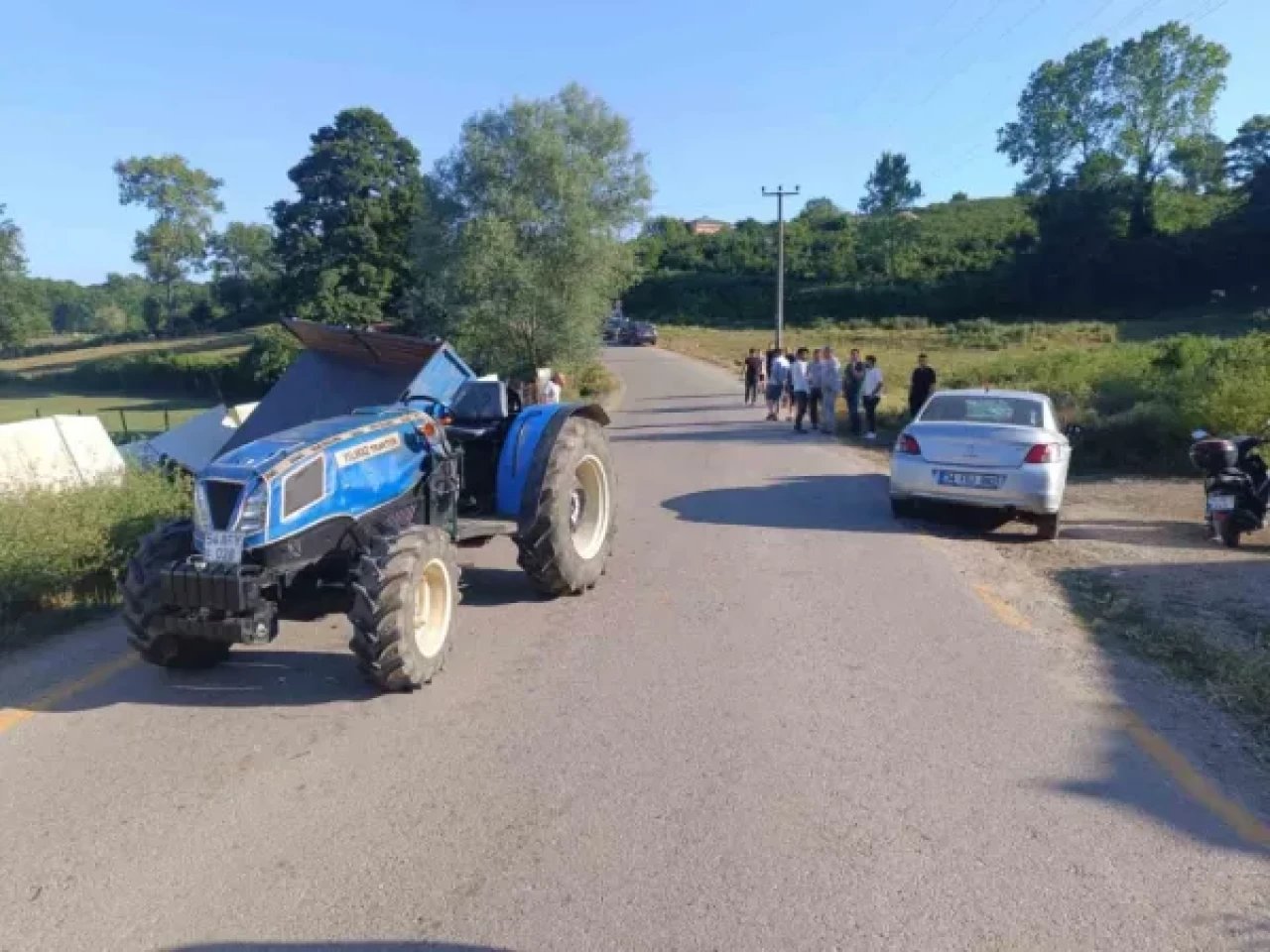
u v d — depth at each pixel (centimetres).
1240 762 463
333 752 488
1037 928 335
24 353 8494
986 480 994
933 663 604
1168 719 514
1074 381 2269
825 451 1711
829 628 681
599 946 329
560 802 429
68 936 341
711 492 1298
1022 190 9019
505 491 752
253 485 549
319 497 580
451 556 607
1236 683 557
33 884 374
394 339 874
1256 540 973
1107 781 443
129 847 399
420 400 802
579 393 3200
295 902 358
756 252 10962
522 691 568
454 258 3297
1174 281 7994
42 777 464
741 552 924
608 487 830
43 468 1038
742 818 412
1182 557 900
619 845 392
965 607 731
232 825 415
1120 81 8325
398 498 649
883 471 1471
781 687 566
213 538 546
